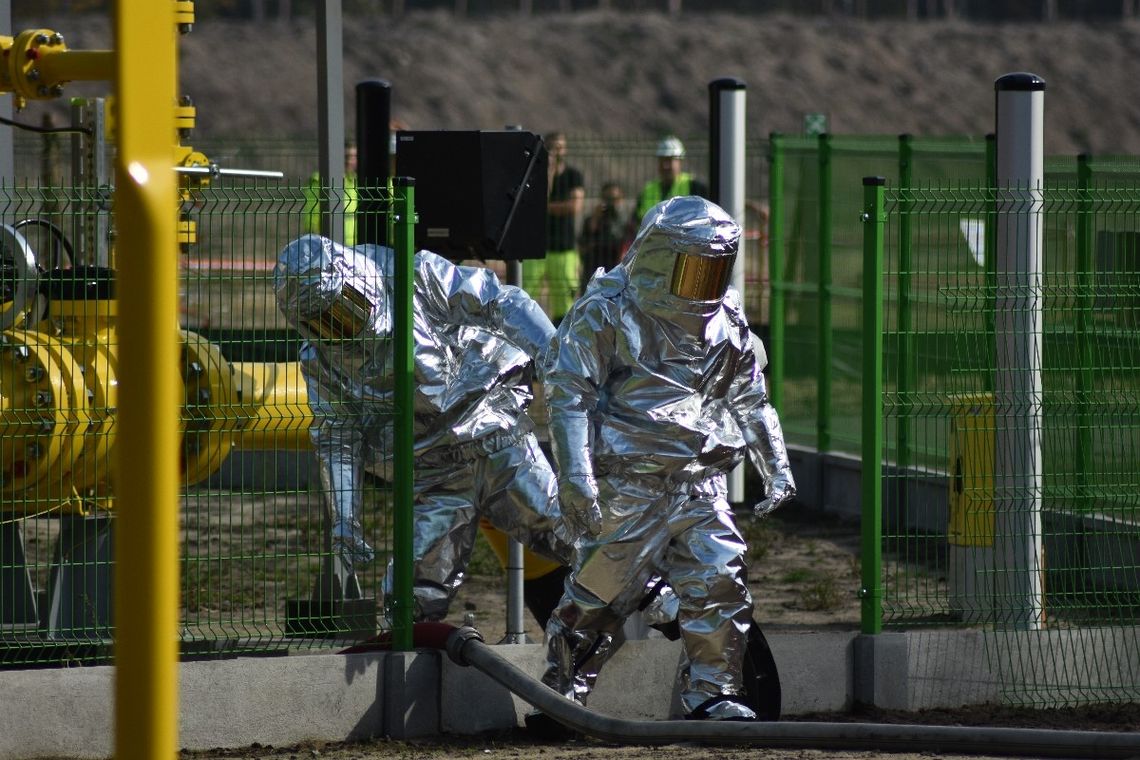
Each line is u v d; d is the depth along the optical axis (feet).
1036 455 98.27
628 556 81.15
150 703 24.43
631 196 231.30
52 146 154.30
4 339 86.94
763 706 85.40
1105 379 102.27
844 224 159.43
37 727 76.28
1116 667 95.66
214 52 647.15
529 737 84.43
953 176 140.36
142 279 24.32
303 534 140.56
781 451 84.84
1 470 84.79
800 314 170.50
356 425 87.81
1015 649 94.12
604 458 80.23
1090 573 98.37
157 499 24.47
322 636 95.20
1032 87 98.53
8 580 93.81
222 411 87.97
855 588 128.88
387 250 87.25
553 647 83.51
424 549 89.56
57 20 617.62
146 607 24.41
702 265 77.82
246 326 113.29
